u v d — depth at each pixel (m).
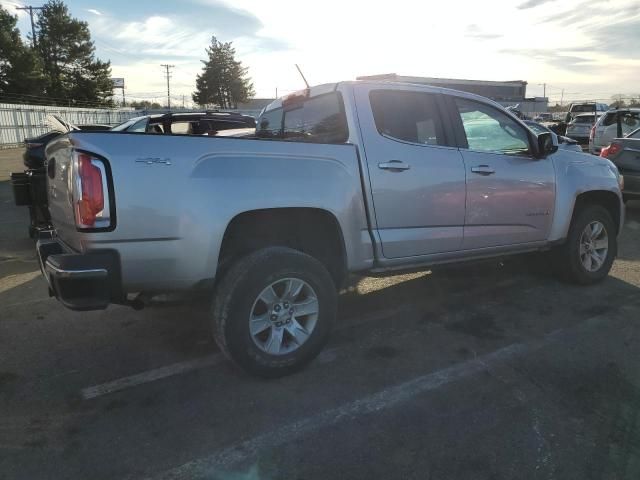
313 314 3.58
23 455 2.76
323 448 2.80
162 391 3.39
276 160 3.40
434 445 2.81
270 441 2.86
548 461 2.67
